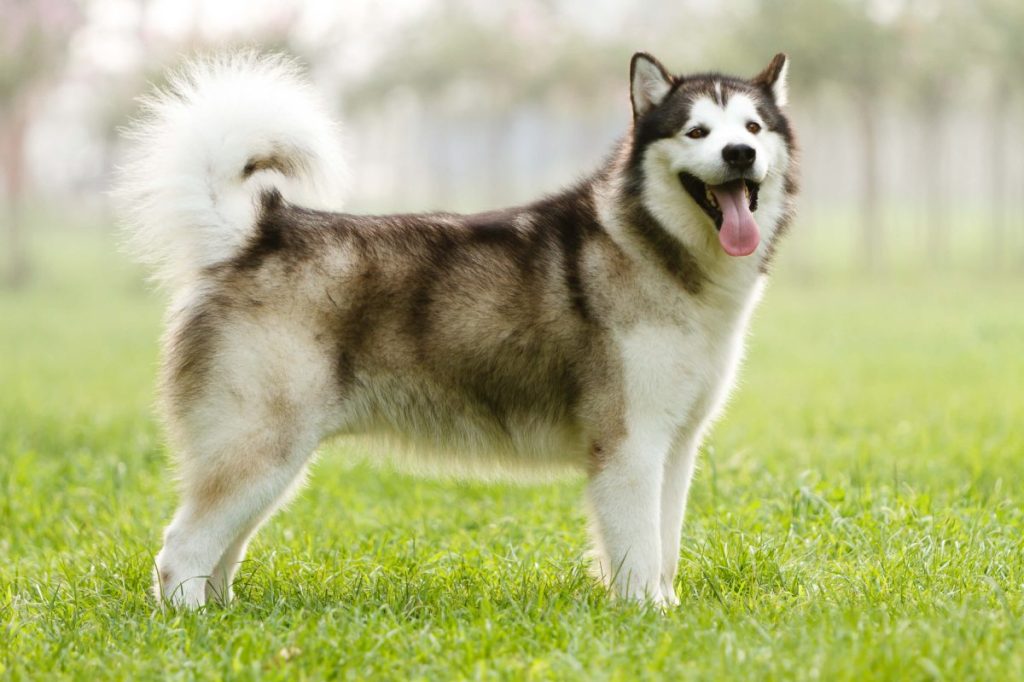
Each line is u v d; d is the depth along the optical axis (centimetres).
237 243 534
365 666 445
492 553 621
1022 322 2266
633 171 539
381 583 559
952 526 612
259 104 541
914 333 2108
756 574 551
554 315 530
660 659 428
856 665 406
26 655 466
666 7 5500
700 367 535
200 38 3266
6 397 1364
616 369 524
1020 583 523
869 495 691
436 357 534
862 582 520
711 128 530
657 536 525
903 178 7838
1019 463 836
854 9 3728
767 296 3170
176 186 538
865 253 4050
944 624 443
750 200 546
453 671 433
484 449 555
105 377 1622
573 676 417
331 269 526
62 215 6412
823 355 1784
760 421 1128
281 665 445
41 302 3256
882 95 4144
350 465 902
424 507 779
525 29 4884
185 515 523
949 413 1120
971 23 3881
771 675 407
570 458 554
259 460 518
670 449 553
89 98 5103
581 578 557
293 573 585
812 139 5250
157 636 478
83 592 559
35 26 3669
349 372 531
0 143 4394
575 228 543
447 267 535
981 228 5484
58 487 840
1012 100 4344
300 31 3450
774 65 570
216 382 520
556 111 5722
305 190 564
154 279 563
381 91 5000
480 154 7288
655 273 528
